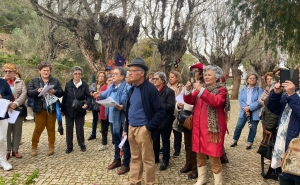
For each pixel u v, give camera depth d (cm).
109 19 943
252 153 538
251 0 873
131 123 342
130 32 1002
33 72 1515
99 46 1681
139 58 337
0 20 2431
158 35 1199
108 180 386
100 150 546
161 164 438
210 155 328
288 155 226
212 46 1928
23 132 713
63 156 504
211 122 326
